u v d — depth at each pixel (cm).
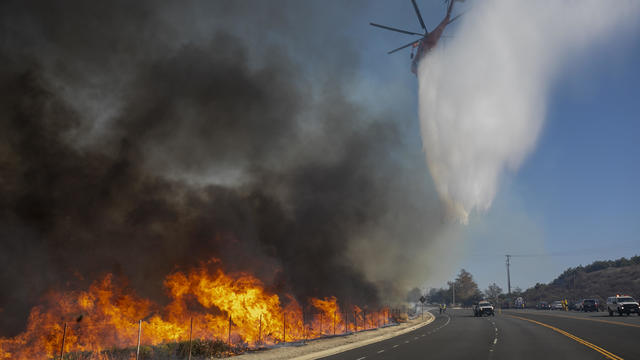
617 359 1666
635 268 13150
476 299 14100
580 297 12725
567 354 1830
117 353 1712
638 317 4525
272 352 1939
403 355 1898
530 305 12031
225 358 1767
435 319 5406
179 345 1836
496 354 1884
